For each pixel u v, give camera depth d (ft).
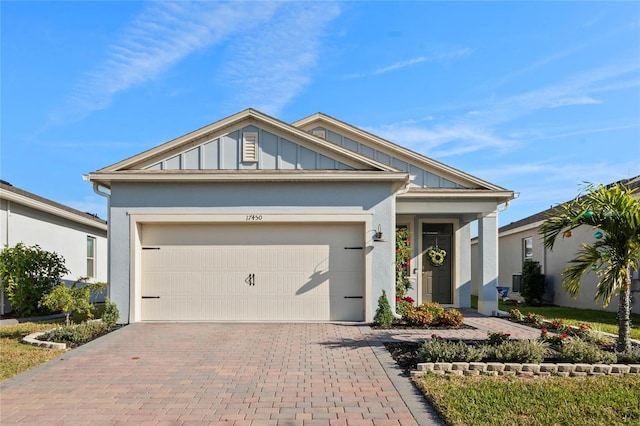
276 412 16.47
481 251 42.22
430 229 49.16
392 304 35.42
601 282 24.71
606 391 18.54
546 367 21.16
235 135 36.55
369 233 35.78
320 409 16.74
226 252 36.27
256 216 35.73
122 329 32.68
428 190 41.75
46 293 41.32
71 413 16.47
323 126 45.75
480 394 17.94
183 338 29.53
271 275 36.17
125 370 22.03
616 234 24.16
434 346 22.99
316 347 26.81
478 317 40.01
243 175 35.19
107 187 37.58
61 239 53.93
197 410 16.70
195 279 36.11
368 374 21.18
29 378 20.72
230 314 35.91
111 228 35.63
